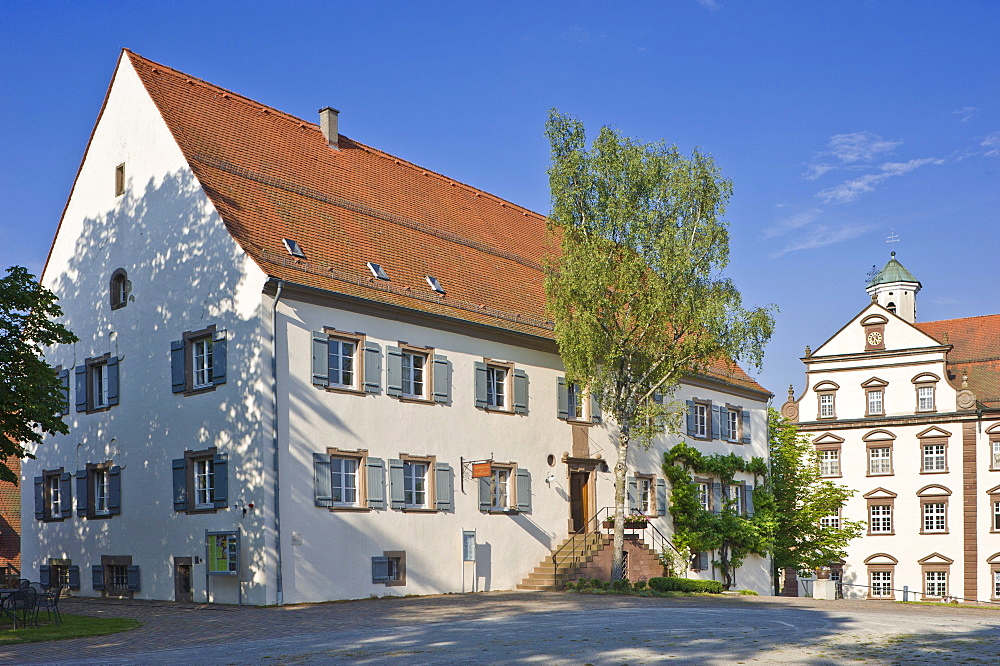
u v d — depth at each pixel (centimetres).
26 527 3397
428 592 2953
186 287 2852
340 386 2794
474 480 3159
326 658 1572
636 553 3628
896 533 5950
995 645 1723
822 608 2702
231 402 2667
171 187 2942
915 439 5956
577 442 3616
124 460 3000
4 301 2483
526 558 3328
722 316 3128
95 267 3203
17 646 1852
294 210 3006
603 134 3297
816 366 6272
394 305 2927
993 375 5969
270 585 2528
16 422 2508
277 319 2647
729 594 3406
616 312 3228
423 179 3794
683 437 4225
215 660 1584
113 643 1870
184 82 3195
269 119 3334
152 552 2867
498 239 3856
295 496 2622
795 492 5275
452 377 3130
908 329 6053
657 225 3231
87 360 3186
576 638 1778
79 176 3303
